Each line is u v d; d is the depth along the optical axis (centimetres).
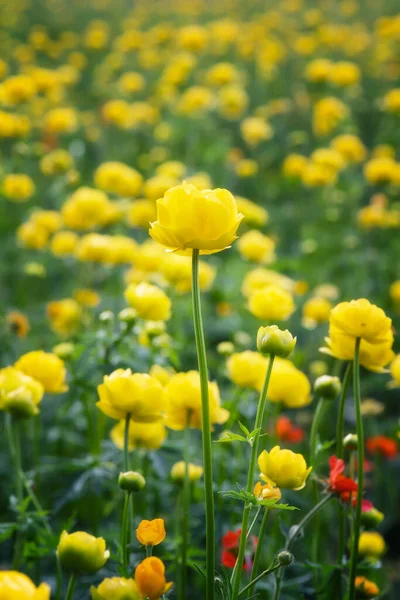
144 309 127
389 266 232
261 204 295
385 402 196
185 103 312
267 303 130
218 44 428
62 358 133
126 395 102
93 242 173
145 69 437
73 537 91
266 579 114
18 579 81
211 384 110
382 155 287
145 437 117
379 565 110
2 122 245
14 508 112
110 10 608
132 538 117
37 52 461
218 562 126
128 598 89
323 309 177
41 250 231
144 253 163
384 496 164
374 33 490
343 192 277
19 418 110
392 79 401
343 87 346
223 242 91
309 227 262
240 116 372
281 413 187
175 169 247
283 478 98
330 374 199
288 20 537
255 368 120
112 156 327
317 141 349
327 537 138
